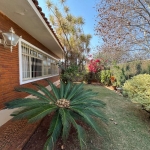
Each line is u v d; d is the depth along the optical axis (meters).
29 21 4.22
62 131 2.39
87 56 12.91
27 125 3.29
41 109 2.68
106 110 4.90
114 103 5.91
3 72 3.67
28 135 2.77
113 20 5.65
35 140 2.64
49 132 2.23
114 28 5.86
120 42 6.33
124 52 7.54
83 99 3.57
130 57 8.39
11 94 4.10
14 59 4.32
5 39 3.44
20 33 4.79
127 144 2.68
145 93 3.91
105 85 12.28
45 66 9.38
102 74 12.41
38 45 7.27
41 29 5.05
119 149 2.49
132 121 3.93
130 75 8.21
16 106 2.69
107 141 2.76
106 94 7.94
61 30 9.41
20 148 2.31
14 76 4.31
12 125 3.30
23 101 2.89
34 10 3.45
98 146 2.55
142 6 5.47
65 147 2.45
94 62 13.70
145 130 3.36
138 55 7.61
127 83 5.04
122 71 9.15
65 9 8.57
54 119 2.57
